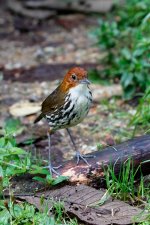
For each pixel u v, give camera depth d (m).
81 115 9.48
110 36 14.78
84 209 8.44
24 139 11.57
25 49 17.72
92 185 9.20
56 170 9.36
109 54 15.20
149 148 9.41
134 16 14.78
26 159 9.27
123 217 8.20
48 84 15.07
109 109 13.06
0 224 8.12
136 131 11.58
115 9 19.38
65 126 9.75
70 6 20.17
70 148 11.32
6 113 13.32
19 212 8.34
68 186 9.01
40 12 20.14
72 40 18.27
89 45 17.73
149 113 11.38
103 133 11.85
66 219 8.41
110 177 9.23
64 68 16.03
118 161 9.27
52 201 8.60
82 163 9.33
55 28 19.36
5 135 9.45
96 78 14.88
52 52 17.36
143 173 9.44
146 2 14.41
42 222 8.10
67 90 9.35
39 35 18.83
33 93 14.53
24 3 20.53
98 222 8.14
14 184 9.44
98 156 9.38
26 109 13.32
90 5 20.08
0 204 8.62
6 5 21.34
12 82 15.29
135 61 13.05
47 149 11.32
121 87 13.85
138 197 8.95
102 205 8.52
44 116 10.17
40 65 16.36
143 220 8.09
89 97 9.40
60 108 9.48
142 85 13.12
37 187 9.33
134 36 14.44
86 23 19.55
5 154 8.92
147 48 12.77
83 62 16.33
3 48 17.84
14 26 19.50
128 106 13.15
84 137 11.78
